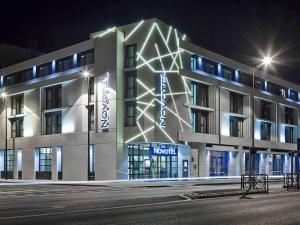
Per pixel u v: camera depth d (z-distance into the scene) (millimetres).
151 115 49062
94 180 51031
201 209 17781
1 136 66250
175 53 52688
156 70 49531
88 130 48469
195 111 57031
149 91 49219
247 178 41531
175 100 52094
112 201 21609
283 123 78188
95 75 52125
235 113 63594
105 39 51594
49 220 14102
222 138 59281
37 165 59500
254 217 15297
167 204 19953
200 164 56375
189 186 39062
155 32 49812
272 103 75500
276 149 74562
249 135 66562
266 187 31078
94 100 52094
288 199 23312
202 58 58062
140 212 16531
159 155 50844
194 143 56000
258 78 71812
